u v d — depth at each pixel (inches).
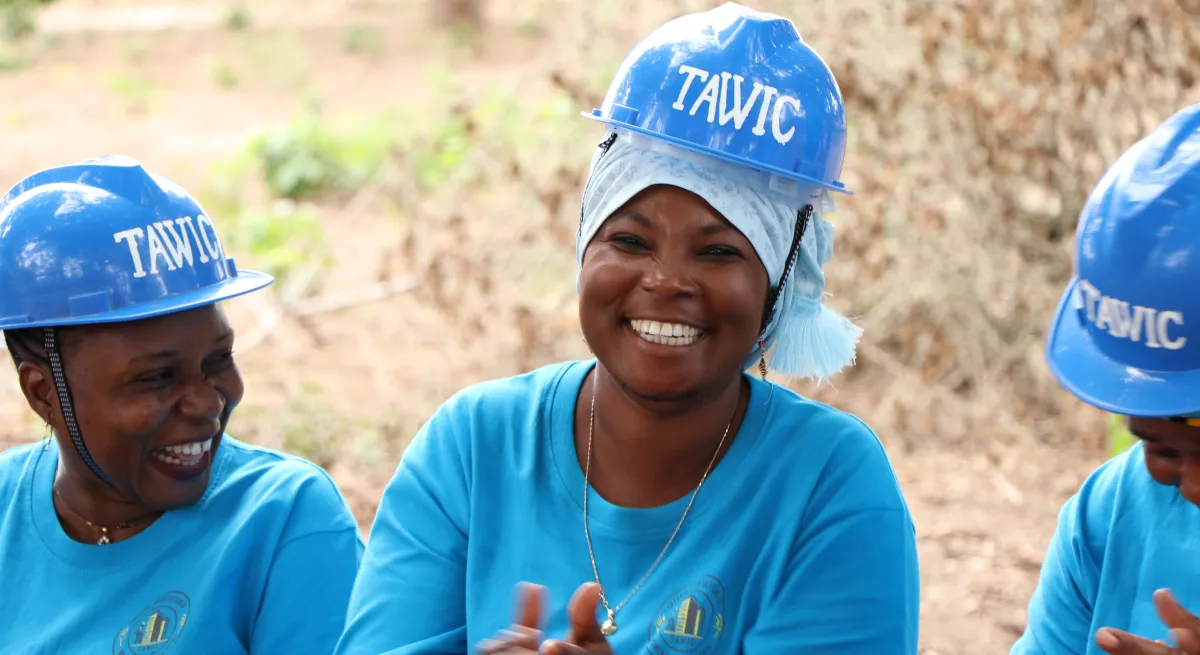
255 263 342.3
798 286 91.8
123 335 97.6
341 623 102.2
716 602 86.7
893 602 85.3
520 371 253.8
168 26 858.8
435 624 91.8
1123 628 89.6
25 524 105.6
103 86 671.8
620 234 86.3
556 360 254.4
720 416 90.5
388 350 288.8
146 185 101.2
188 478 101.9
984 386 244.1
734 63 85.7
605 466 91.8
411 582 92.8
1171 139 78.4
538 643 79.0
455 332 279.0
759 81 85.4
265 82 679.7
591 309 87.4
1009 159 237.9
